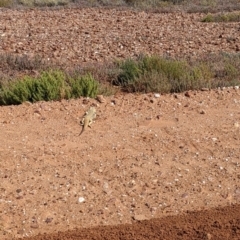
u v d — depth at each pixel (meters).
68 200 6.49
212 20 23.92
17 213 6.19
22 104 9.66
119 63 13.55
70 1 31.33
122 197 6.61
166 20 24.00
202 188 6.89
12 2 30.17
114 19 24.00
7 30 20.09
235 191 6.85
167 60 13.02
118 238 5.45
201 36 19.41
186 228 5.65
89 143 8.01
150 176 7.10
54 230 5.91
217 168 7.39
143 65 12.41
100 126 8.71
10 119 8.93
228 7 29.22
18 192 6.60
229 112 9.55
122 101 9.99
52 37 18.69
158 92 11.07
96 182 6.89
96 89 10.55
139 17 24.91
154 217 6.21
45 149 7.75
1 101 10.37
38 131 8.45
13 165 7.26
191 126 8.79
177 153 7.79
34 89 10.29
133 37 18.88
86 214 6.23
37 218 6.12
